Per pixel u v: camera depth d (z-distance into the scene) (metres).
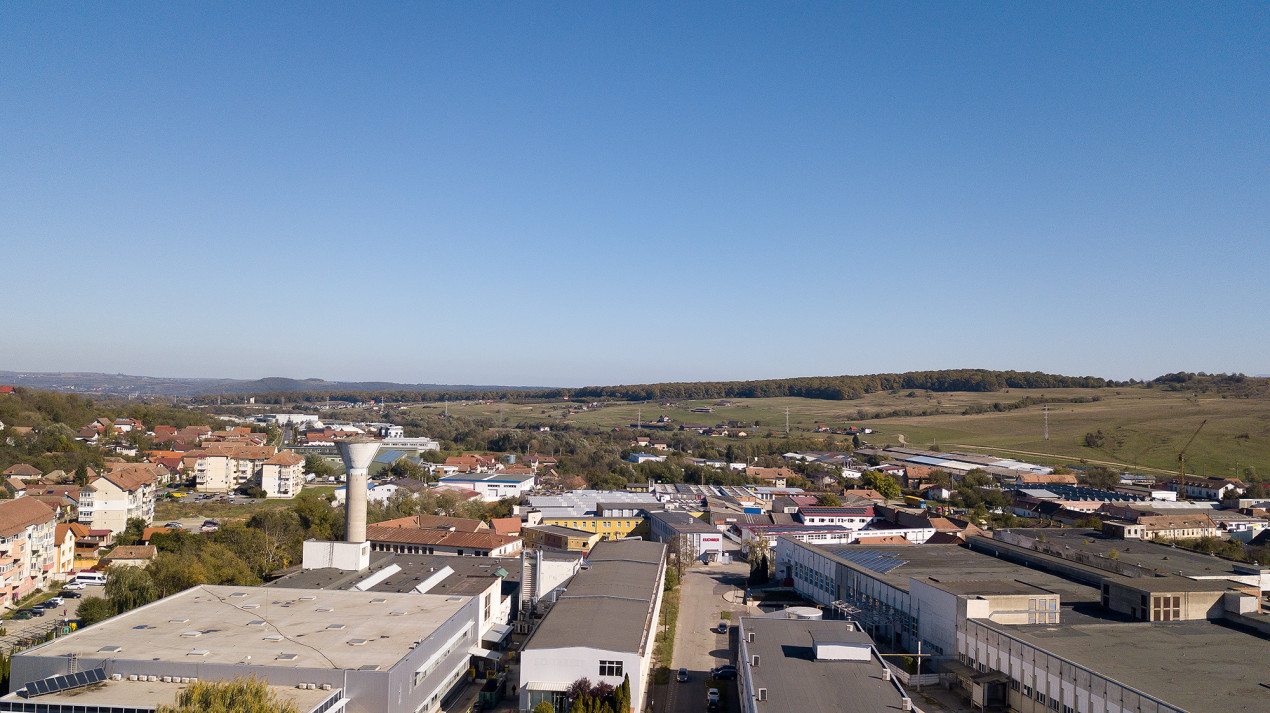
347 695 59.12
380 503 180.12
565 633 76.81
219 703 51.12
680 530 158.38
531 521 173.00
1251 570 109.50
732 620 110.50
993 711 71.81
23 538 109.75
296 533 135.12
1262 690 58.12
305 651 64.44
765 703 60.62
